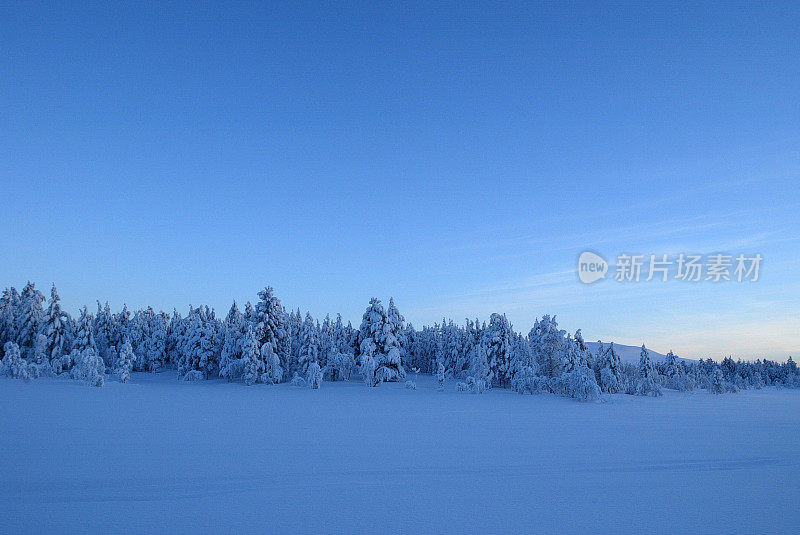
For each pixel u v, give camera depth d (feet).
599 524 27.63
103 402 90.74
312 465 41.22
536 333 198.49
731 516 29.35
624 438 59.52
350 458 44.45
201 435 55.83
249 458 43.45
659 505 31.45
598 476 39.14
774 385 337.31
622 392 186.39
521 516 28.78
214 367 212.84
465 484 36.04
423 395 142.31
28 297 202.28
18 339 186.91
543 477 38.58
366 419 76.38
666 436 61.87
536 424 73.05
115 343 264.31
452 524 27.22
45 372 158.10
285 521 27.12
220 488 33.55
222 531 25.34
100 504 29.53
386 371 188.03
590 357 192.03
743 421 82.84
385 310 203.92
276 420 72.59
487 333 204.85
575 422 76.79
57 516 27.17
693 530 26.89
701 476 39.68
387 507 30.12
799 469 42.68
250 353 182.91
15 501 29.81
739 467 43.39
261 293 201.57
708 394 195.00
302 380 174.40
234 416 76.38
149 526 25.82
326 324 266.77
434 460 44.24
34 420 63.72
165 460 41.78
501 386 199.72
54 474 36.22
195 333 211.00
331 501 31.12
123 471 37.58
